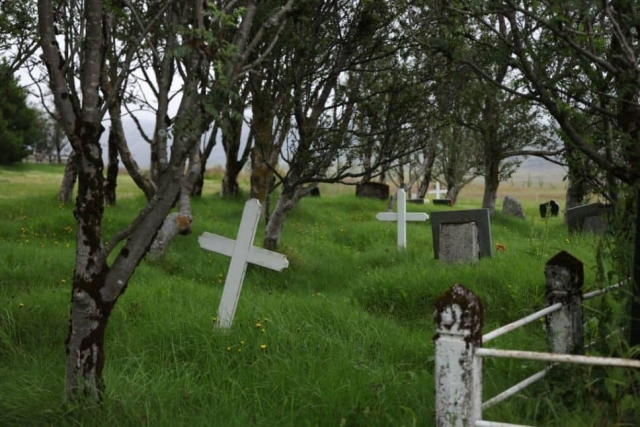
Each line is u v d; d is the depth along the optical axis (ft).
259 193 46.06
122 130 25.88
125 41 29.43
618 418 15.76
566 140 19.60
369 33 39.88
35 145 212.02
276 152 45.75
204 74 18.39
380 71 42.19
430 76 40.55
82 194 18.61
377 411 18.81
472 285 32.22
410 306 32.24
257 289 38.42
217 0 25.38
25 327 26.27
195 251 47.39
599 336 18.29
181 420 18.56
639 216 16.94
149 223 18.85
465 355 14.30
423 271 34.71
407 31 34.40
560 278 19.60
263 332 24.58
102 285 18.76
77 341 18.81
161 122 19.92
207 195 82.33
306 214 73.61
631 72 16.88
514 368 21.30
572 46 17.07
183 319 25.93
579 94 19.35
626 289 17.65
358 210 84.89
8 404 19.02
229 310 27.32
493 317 30.22
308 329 25.45
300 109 39.96
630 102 17.44
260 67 41.09
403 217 52.47
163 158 19.54
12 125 166.71
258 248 27.94
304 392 19.80
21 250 39.47
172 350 23.56
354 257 48.96
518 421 16.93
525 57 18.71
